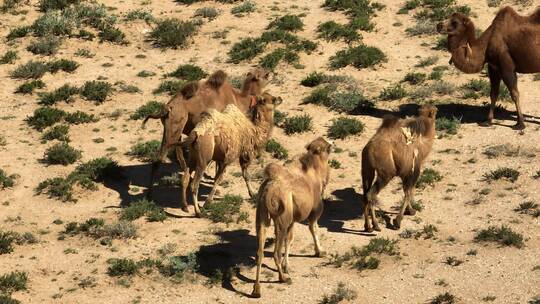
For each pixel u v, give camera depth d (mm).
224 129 45562
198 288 40750
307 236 45188
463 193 49094
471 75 64375
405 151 43844
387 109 59969
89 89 61719
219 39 70188
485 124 56844
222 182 50969
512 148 53438
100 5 75250
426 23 70562
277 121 57719
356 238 44906
